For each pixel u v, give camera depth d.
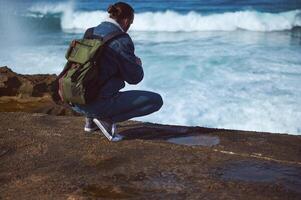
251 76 10.84
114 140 4.75
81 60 4.05
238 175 3.94
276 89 9.88
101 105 4.35
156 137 4.98
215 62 12.23
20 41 18.02
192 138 4.96
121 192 3.63
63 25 24.64
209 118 8.70
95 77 4.09
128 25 4.28
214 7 28.36
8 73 8.65
